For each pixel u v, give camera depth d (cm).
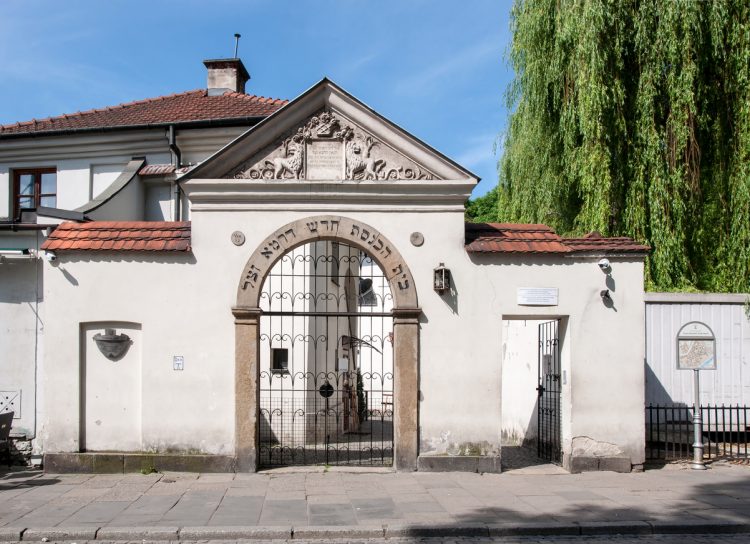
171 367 1012
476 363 1024
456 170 1030
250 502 836
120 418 1016
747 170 1419
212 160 1020
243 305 1015
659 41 1448
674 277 1434
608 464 1024
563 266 1040
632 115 1502
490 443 1016
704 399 1255
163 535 717
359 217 1034
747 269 1416
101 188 1562
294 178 1030
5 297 1101
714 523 748
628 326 1038
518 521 755
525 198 1708
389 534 727
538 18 1612
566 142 1555
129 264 1024
